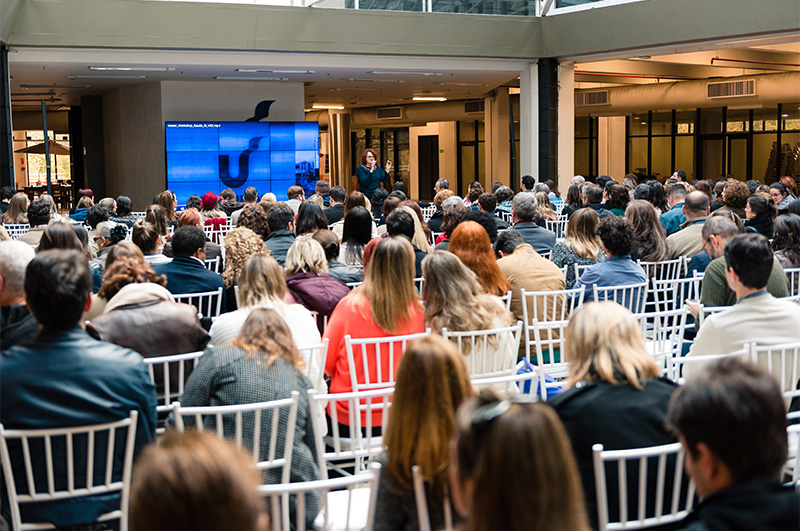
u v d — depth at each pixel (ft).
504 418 4.39
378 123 78.64
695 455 5.37
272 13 39.91
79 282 8.43
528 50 45.29
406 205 24.91
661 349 15.85
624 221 16.20
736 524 5.02
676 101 55.52
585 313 8.23
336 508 9.61
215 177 52.44
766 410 5.17
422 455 6.88
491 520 4.32
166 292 11.80
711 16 38.42
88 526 8.44
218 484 3.70
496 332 11.91
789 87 49.49
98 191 62.34
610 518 7.86
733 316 11.07
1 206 36.24
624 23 41.42
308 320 12.32
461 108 69.72
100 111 61.82
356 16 41.37
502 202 34.96
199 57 41.81
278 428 9.36
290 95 54.54
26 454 8.20
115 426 8.36
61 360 8.36
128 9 38.06
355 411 10.83
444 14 42.65
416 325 12.10
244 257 17.01
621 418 7.77
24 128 79.05
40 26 37.58
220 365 9.39
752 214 22.03
